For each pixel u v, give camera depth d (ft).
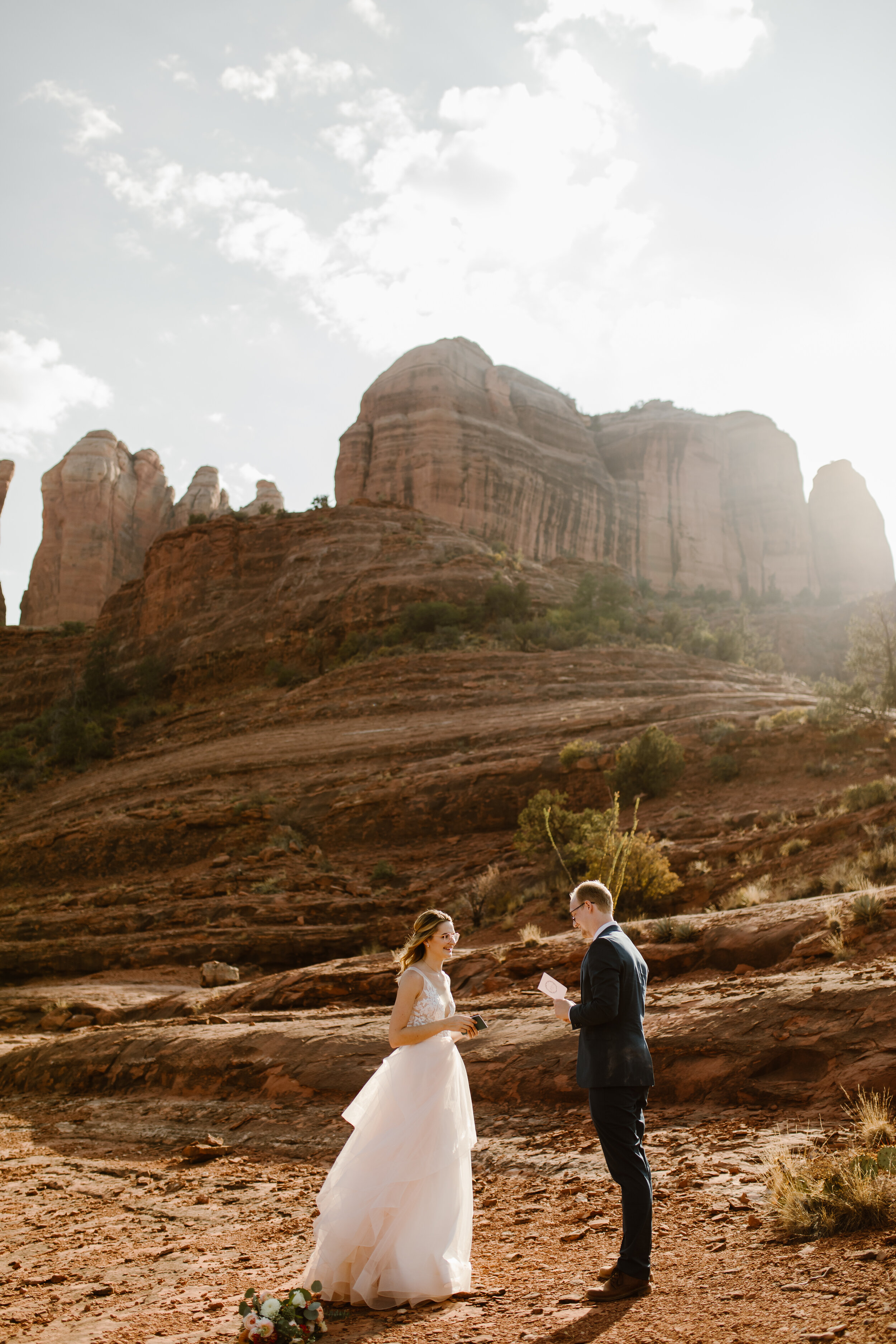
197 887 106.42
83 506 451.94
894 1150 14.71
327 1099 31.81
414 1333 11.55
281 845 115.44
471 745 134.92
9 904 122.52
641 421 460.14
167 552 303.07
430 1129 13.58
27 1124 36.50
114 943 93.35
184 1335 12.35
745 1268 12.70
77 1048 45.42
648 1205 12.87
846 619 318.24
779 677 187.11
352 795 122.93
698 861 70.69
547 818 63.62
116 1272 16.81
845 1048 22.79
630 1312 11.59
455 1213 13.44
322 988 49.70
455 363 412.77
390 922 84.23
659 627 248.32
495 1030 32.07
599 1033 13.82
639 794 100.17
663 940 39.24
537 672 180.96
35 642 334.03
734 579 438.40
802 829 66.95
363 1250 13.12
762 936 35.01
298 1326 11.62
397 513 295.48
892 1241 12.42
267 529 291.99
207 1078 36.78
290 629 246.88
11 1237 20.22
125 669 280.10
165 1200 22.98
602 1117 13.35
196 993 58.23
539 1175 20.92
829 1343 9.63
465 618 228.22
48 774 214.48
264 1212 20.80
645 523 426.92
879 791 70.90
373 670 196.75
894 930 30.99
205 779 148.56
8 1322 14.05
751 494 458.50
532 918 69.41
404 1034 14.08
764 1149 19.11
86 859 127.34
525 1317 11.82
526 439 405.59
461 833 111.86
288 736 166.71
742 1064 24.08
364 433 402.31
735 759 102.37
